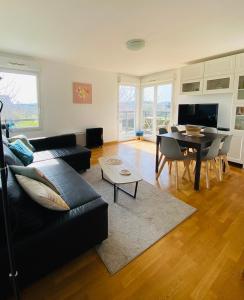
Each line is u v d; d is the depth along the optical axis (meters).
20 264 1.20
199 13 2.26
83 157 3.38
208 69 4.14
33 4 2.07
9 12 2.24
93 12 2.24
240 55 3.60
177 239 1.81
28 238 1.23
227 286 1.34
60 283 1.36
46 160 2.85
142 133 6.74
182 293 1.29
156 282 1.37
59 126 5.03
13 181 1.38
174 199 2.55
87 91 5.37
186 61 4.50
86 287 1.34
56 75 4.73
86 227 1.51
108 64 4.84
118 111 6.21
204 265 1.52
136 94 6.62
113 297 1.27
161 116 6.07
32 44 3.37
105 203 1.63
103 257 1.59
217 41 3.16
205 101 4.74
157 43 3.25
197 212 2.26
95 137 5.54
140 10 2.19
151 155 4.75
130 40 3.12
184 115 4.90
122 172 2.46
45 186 1.52
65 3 2.05
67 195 1.77
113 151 5.15
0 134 0.82
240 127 3.84
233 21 2.46
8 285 1.19
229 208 2.35
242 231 1.93
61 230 1.36
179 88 5.11
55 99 4.83
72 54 3.96
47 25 2.59
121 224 2.01
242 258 1.59
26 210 1.26
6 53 3.92
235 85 3.74
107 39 3.09
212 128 3.91
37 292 1.29
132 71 5.73
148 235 1.85
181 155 2.89
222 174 3.46
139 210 2.28
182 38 3.02
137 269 1.48
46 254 1.32
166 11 2.21
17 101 4.30
